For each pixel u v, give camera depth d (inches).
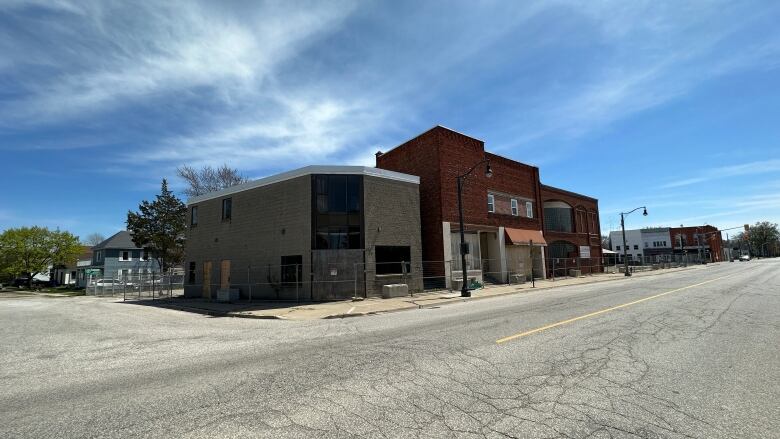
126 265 2199.8
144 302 1013.2
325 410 181.0
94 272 2020.2
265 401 195.9
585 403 181.5
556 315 446.6
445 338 337.4
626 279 1253.7
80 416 185.5
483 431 154.6
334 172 881.5
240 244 992.9
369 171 899.4
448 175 1067.9
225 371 260.1
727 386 201.5
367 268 858.8
